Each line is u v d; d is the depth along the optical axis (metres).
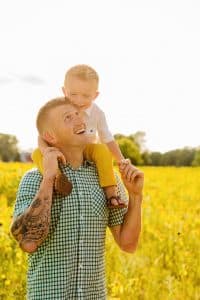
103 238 4.12
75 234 3.95
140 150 75.75
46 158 3.94
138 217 4.28
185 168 36.78
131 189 4.25
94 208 4.04
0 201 12.66
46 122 4.11
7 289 6.69
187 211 13.68
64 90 5.23
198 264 8.66
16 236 3.89
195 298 7.47
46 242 3.96
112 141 5.49
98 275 4.03
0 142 53.81
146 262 8.60
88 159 4.30
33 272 4.00
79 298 3.91
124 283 7.41
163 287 7.71
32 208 3.84
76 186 4.05
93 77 5.13
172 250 9.42
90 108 5.37
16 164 24.61
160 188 20.05
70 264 3.93
